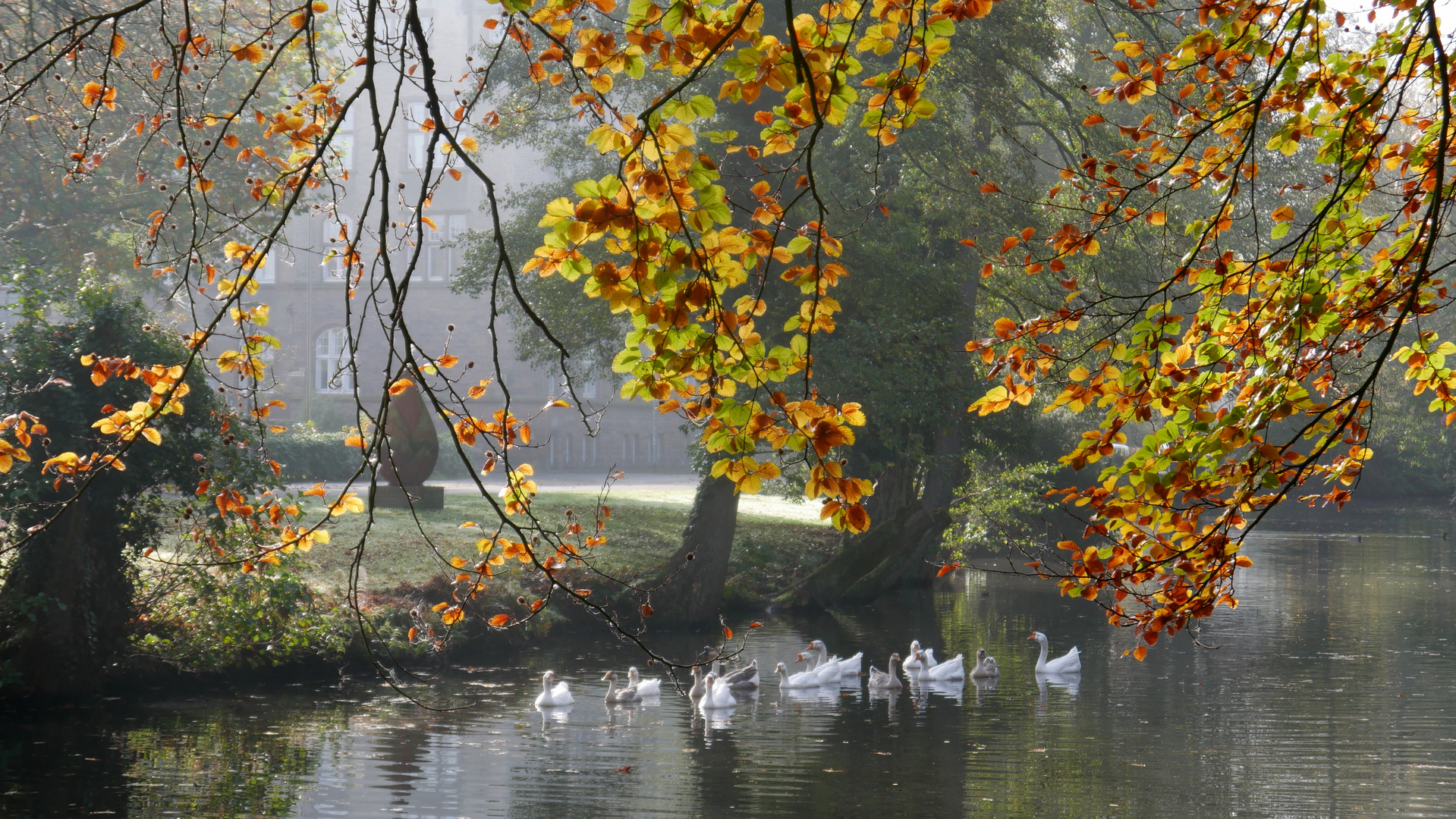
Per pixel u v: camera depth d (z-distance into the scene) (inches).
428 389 231.0
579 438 2618.1
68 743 602.2
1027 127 1405.0
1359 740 632.4
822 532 1497.3
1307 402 235.1
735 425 209.6
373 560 956.0
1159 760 592.7
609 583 1043.9
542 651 925.2
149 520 738.8
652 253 189.8
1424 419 2202.3
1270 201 1048.8
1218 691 776.3
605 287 192.5
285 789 524.4
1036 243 957.2
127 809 490.9
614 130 193.6
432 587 911.0
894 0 214.8
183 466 706.2
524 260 1225.4
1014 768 574.2
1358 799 518.9
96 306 700.7
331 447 1956.2
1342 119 277.6
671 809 499.2
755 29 201.5
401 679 791.1
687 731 665.6
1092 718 698.8
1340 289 259.9
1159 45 912.9
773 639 1016.2
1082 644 988.6
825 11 216.1
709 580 1059.3
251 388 276.7
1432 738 636.1
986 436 1222.3
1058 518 1585.9
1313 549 1721.2
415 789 528.7
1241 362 272.1
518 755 600.4
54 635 676.7
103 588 709.9
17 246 772.6
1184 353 263.1
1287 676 823.7
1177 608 259.3
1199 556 255.8
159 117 297.1
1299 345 241.9
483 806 502.6
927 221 1082.1
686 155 187.8
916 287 1008.2
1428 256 223.0
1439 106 306.8
